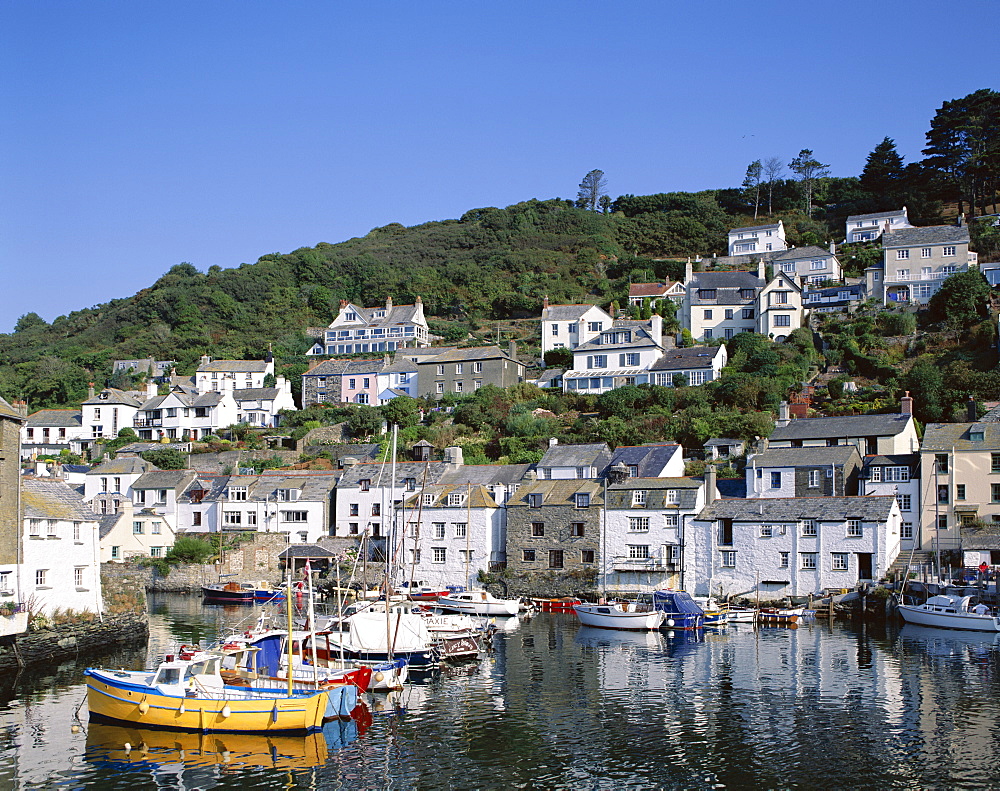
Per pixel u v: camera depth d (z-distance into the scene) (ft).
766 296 441.68
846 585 241.14
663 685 161.79
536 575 278.05
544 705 149.28
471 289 626.23
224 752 126.41
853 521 242.58
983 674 166.40
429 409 420.77
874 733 132.05
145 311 654.53
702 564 259.60
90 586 199.11
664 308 491.72
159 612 254.06
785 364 392.06
